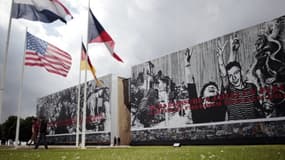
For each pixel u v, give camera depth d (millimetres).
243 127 25828
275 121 23609
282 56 23828
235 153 8031
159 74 35781
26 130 64812
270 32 24984
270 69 24547
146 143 35875
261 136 24344
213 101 28844
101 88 44562
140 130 37094
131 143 38062
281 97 23469
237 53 27344
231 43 28047
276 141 23266
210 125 28703
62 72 19984
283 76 23562
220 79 28547
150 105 36312
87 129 45812
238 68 27031
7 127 68875
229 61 27953
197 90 30672
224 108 27688
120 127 42219
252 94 25562
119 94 43250
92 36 19562
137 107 38219
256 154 7301
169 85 34156
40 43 19266
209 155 7320
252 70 25859
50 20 15641
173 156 7184
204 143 28984
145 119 36656
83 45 23578
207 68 30031
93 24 19656
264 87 24750
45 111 60344
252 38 26312
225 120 27406
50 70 19312
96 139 43719
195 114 30469
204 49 30703
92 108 45750
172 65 34188
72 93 52312
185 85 32125
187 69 32219
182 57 33125
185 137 31125
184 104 31875
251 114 25406
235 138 26297
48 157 7617
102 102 43812
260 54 25453
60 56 20141
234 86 27125
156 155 7840
